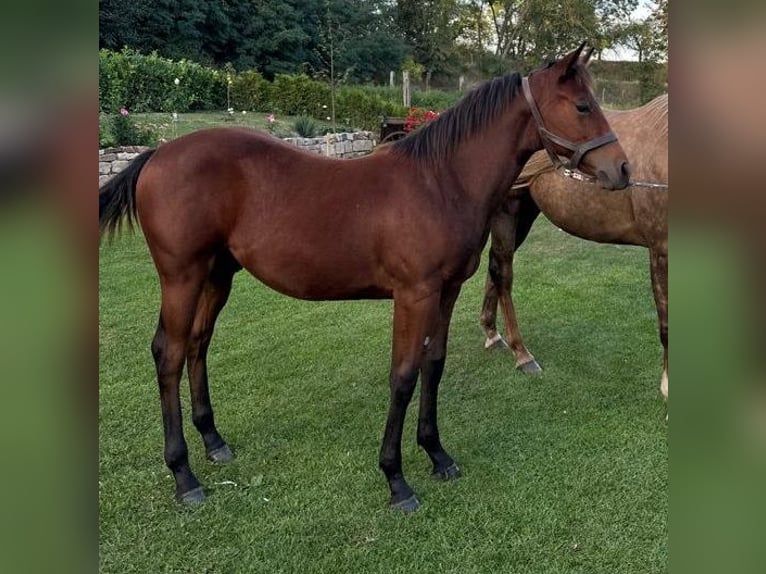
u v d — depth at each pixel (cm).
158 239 220
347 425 289
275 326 423
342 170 223
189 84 1232
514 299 474
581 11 2342
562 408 304
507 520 220
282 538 211
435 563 199
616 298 469
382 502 230
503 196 228
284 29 2070
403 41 2609
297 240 218
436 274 213
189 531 214
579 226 332
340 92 1334
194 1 1842
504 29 2591
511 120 218
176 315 226
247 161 223
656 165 279
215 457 258
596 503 228
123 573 194
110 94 1030
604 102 1912
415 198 211
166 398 230
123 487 238
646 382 329
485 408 306
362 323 429
